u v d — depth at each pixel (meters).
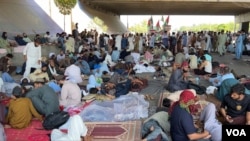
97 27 24.98
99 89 7.01
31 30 16.08
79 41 14.94
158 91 7.64
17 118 4.97
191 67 10.53
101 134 4.78
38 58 8.45
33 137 4.64
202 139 3.83
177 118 3.75
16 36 13.45
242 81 6.91
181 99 3.81
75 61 10.12
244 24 35.72
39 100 5.39
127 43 16.88
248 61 14.16
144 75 10.06
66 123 4.89
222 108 4.75
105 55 11.21
